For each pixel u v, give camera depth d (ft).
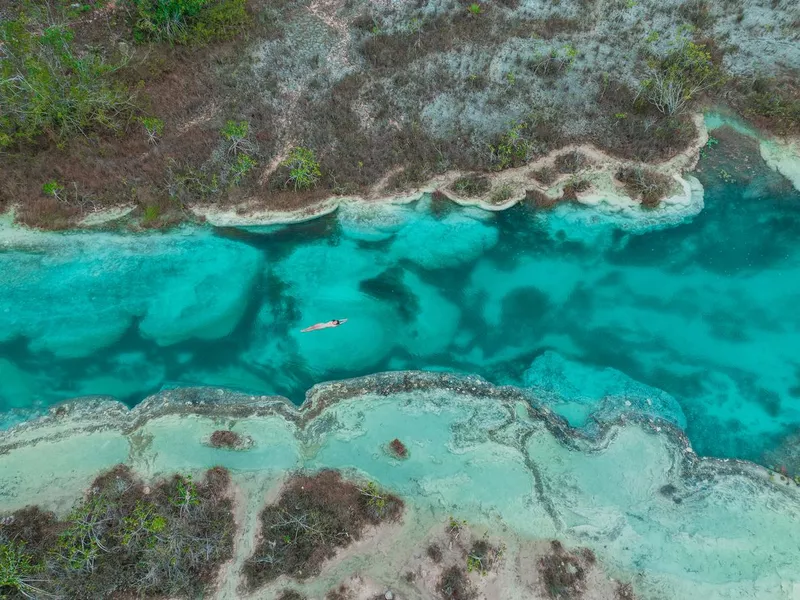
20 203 79.20
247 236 80.07
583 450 63.77
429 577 56.65
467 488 61.82
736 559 57.52
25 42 84.43
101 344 71.92
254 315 74.49
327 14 98.37
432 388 68.13
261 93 89.20
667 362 70.79
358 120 87.30
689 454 63.87
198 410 66.54
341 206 81.61
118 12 95.86
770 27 94.63
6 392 68.08
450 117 87.61
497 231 80.59
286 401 67.67
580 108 88.22
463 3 98.84
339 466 63.21
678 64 89.71
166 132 84.58
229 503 60.49
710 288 75.61
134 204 80.38
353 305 75.10
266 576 55.77
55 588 52.85
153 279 76.38
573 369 70.44
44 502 60.34
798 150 83.15
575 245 79.25
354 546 58.18
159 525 55.47
